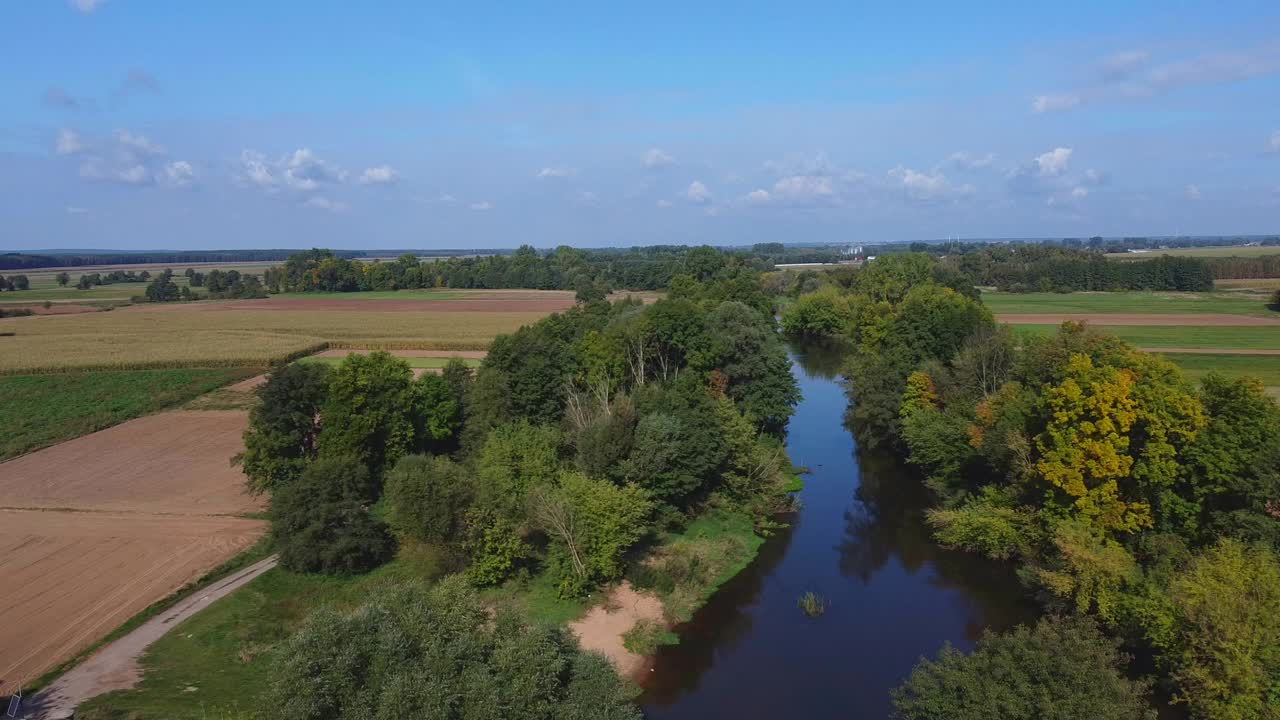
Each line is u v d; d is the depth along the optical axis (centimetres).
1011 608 3834
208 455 6094
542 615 3734
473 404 5681
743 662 3444
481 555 3966
